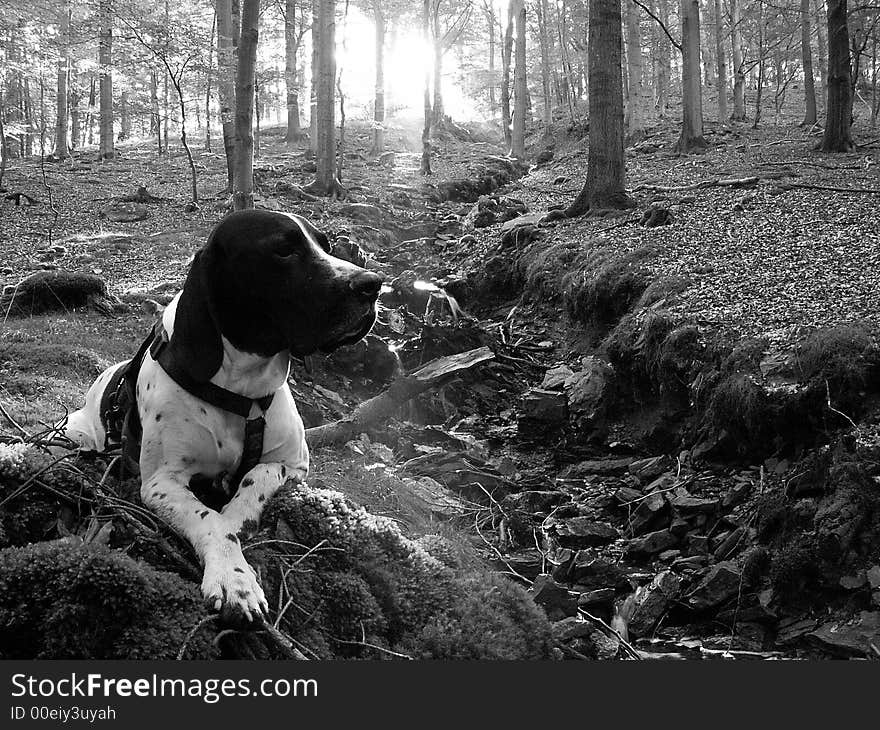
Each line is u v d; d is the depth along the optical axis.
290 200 19.56
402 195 22.17
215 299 2.85
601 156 15.24
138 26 19.86
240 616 2.52
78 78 34.91
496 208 18.08
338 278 2.80
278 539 3.07
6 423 4.56
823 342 7.26
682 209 14.41
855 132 25.56
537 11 46.47
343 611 3.06
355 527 3.37
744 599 5.99
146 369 3.06
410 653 3.13
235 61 20.12
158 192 21.59
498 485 7.47
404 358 9.73
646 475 7.93
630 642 5.68
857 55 26.06
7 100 35.62
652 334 9.00
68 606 2.40
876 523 5.84
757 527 6.51
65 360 7.30
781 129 28.83
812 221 12.31
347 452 6.64
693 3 23.98
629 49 28.78
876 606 5.45
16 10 20.52
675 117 35.09
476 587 3.81
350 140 36.31
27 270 12.20
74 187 22.55
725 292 9.48
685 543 6.80
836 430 6.78
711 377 8.02
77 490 3.01
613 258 11.41
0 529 2.77
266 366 2.98
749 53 46.50
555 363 10.76
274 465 3.18
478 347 10.29
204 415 2.94
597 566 6.22
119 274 12.28
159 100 29.20
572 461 8.65
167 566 2.73
